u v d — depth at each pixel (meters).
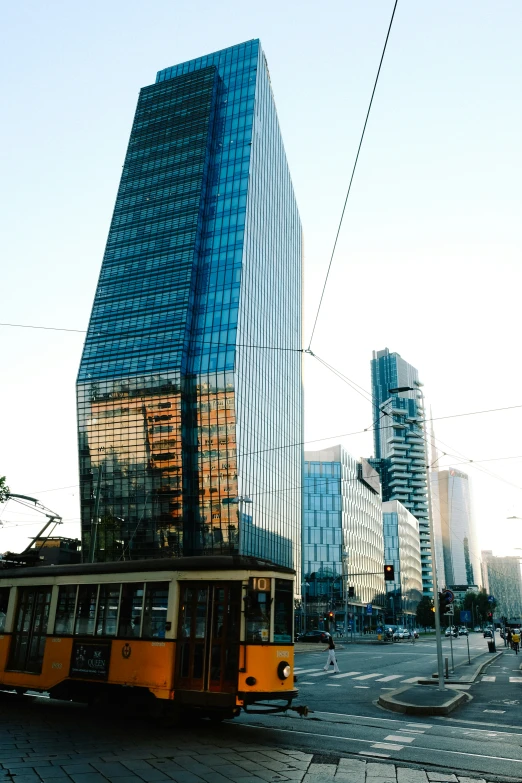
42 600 15.31
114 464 82.56
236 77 101.81
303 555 113.75
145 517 79.44
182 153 97.00
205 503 78.38
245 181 91.06
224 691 11.65
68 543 46.69
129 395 82.75
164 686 12.12
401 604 148.62
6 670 15.34
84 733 11.24
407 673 28.61
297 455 109.56
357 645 63.22
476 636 109.38
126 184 99.56
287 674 12.03
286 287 108.56
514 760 9.87
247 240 88.25
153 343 83.81
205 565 12.63
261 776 8.39
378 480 154.75
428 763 9.47
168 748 10.09
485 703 18.28
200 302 85.06
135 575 13.50
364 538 131.75
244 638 11.77
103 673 13.23
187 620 12.48
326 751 10.24
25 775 7.93
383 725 13.55
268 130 104.94
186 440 79.75
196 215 89.81
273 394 95.44
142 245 92.44
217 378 79.69
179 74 108.44
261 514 85.88
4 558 18.31
